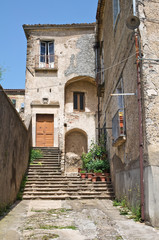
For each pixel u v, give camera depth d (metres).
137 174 6.65
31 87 17.19
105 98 13.61
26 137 12.42
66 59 17.75
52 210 7.64
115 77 10.05
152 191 5.58
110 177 11.67
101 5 13.21
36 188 10.60
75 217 6.60
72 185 10.96
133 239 4.55
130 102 7.51
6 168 7.37
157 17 7.00
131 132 7.38
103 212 7.31
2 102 6.67
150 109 6.17
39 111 16.92
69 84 18.02
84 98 18.12
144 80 6.35
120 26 9.07
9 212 7.02
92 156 14.20
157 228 5.27
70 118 17.30
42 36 18.02
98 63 16.67
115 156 10.15
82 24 17.92
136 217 6.22
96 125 17.39
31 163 13.52
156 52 6.68
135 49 6.76
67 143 17.55
